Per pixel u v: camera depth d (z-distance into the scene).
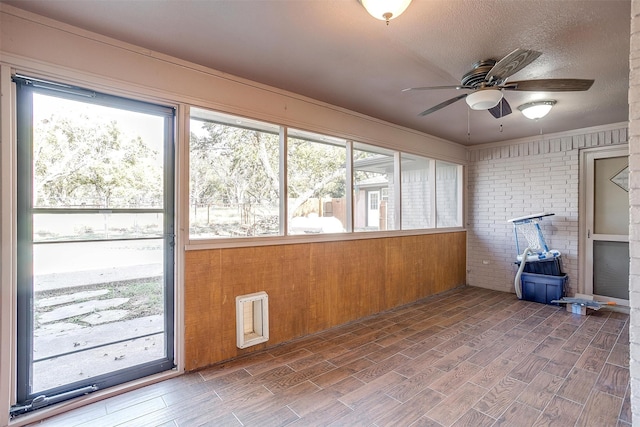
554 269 4.42
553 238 4.55
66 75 1.97
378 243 3.95
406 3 1.62
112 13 1.84
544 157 4.62
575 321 3.63
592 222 4.34
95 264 2.18
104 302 2.21
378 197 4.16
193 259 2.49
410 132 4.38
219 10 1.81
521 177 4.85
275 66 2.51
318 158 3.42
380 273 3.97
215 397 2.14
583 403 2.06
